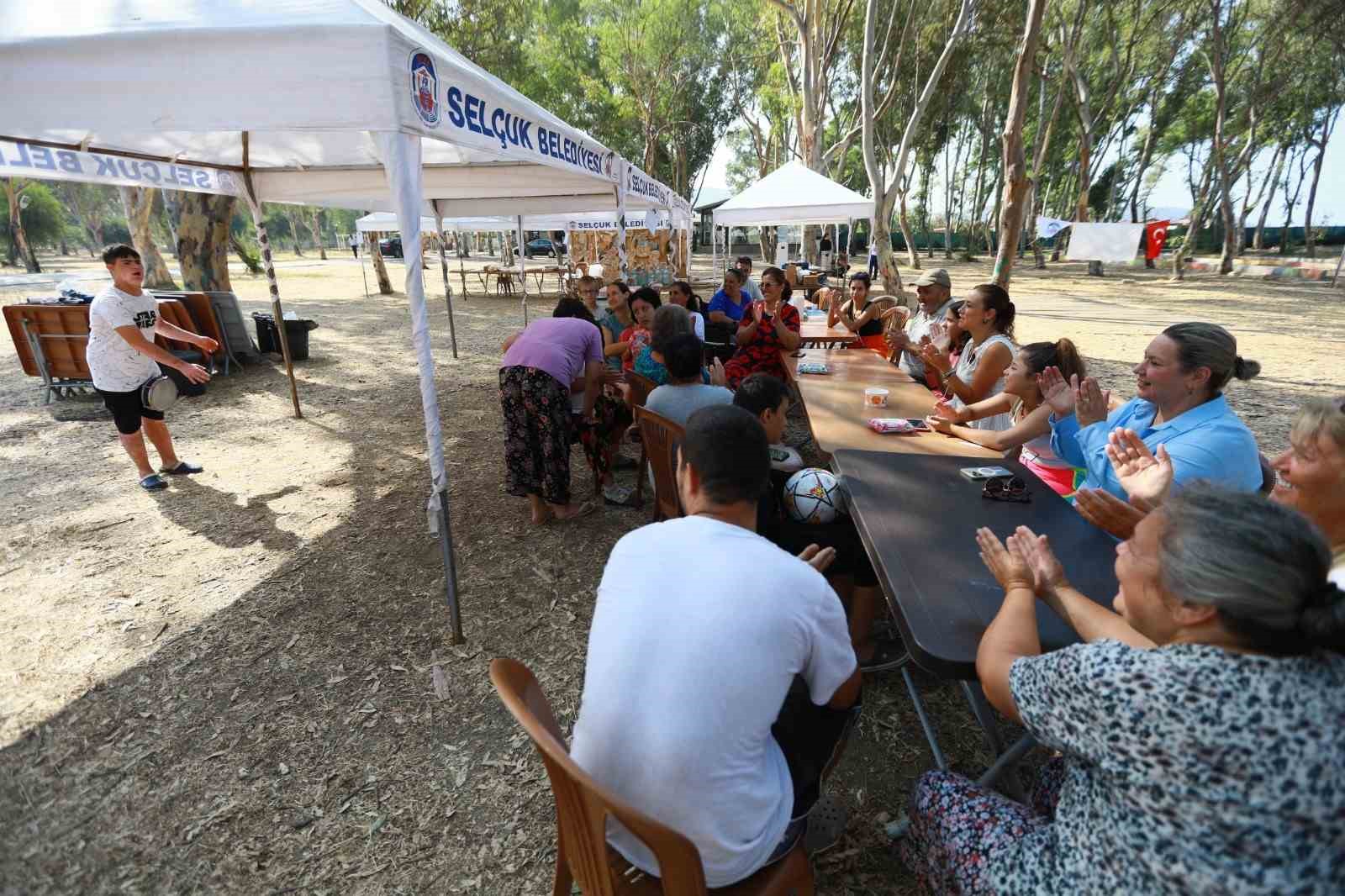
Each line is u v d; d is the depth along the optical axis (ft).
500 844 6.66
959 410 10.84
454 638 9.85
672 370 11.05
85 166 13.94
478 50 49.70
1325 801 2.73
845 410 12.22
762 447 4.87
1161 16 80.59
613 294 20.75
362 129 7.30
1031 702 3.68
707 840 4.04
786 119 85.30
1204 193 85.92
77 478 16.30
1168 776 2.99
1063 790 3.84
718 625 4.00
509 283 66.39
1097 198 140.15
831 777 7.48
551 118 12.75
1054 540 6.49
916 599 5.47
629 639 4.12
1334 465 5.39
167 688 8.88
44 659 9.45
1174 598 3.26
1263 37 77.15
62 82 7.07
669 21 83.76
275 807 7.06
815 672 4.56
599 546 12.91
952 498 7.50
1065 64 75.66
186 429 20.29
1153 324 44.80
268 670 9.28
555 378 12.80
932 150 110.01
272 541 13.07
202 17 7.39
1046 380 9.29
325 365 29.96
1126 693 3.12
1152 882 3.11
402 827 6.84
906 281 76.84
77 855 6.48
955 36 41.93
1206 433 7.13
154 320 15.02
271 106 7.21
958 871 4.43
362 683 9.03
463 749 7.90
